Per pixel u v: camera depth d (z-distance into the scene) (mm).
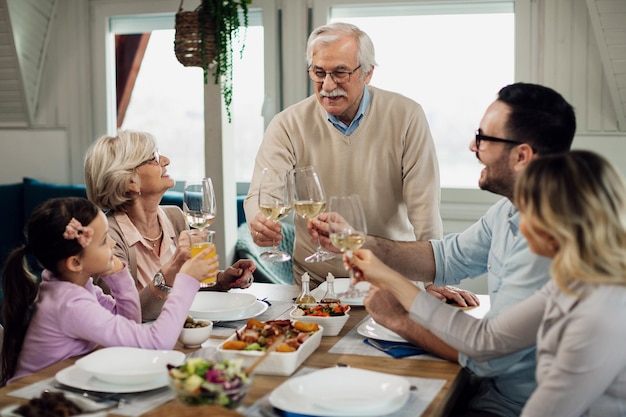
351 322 2176
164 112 4574
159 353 1694
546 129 1802
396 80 4109
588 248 1378
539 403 1423
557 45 3811
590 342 1377
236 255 3900
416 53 4059
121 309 2068
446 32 4000
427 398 1551
